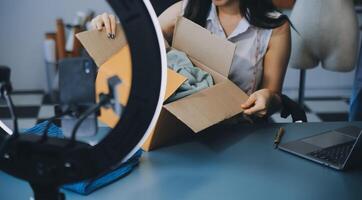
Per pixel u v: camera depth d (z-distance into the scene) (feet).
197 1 5.57
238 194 3.14
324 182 3.31
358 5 9.34
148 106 2.11
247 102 4.23
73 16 9.62
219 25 5.55
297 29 6.30
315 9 6.17
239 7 5.45
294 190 3.20
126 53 2.71
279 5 8.91
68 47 7.61
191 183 3.29
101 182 3.20
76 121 2.19
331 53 6.36
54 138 2.22
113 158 2.15
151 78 2.09
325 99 10.85
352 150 3.42
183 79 3.91
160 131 3.74
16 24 9.68
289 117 5.23
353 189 3.22
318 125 4.43
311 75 10.82
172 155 3.75
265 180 3.34
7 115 2.39
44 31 9.73
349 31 6.21
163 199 3.07
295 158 3.69
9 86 2.35
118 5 2.02
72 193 3.12
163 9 5.52
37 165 2.16
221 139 4.07
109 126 2.21
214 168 3.52
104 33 3.67
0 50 9.80
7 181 3.29
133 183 3.28
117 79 2.25
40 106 8.11
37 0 9.57
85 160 2.14
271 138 4.10
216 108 3.93
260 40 5.49
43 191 2.22
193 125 3.61
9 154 2.19
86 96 2.26
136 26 2.04
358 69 5.87
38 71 9.53
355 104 5.63
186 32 4.61
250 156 3.73
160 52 2.10
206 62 4.53
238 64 5.49
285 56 5.57
